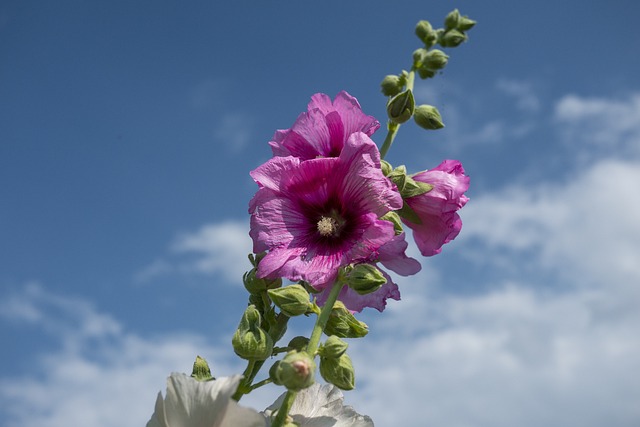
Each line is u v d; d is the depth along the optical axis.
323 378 0.55
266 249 0.57
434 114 0.62
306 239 0.58
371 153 0.57
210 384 0.51
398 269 0.61
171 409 0.52
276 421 0.52
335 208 0.58
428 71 0.65
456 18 0.67
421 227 0.63
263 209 0.58
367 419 0.59
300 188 0.58
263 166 0.58
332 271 0.56
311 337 0.54
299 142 0.61
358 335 0.57
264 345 0.54
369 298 0.60
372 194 0.57
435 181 0.61
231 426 0.50
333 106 0.60
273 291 0.56
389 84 0.63
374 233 0.56
